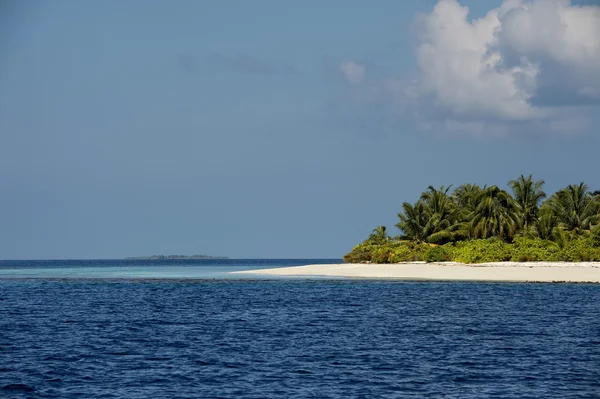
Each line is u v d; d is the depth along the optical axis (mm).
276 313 59438
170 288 92000
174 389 30250
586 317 56125
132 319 55531
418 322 53062
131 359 37000
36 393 29672
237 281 105062
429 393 29641
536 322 53031
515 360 36812
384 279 102250
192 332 47625
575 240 114312
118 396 29156
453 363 35938
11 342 43031
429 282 96125
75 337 45281
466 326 50719
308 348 40469
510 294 77438
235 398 28734
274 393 29562
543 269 105438
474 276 101125
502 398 28859
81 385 31031
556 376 32938
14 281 112750
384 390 30109
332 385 30969
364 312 60062
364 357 37531
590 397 29000
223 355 38156
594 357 37750
